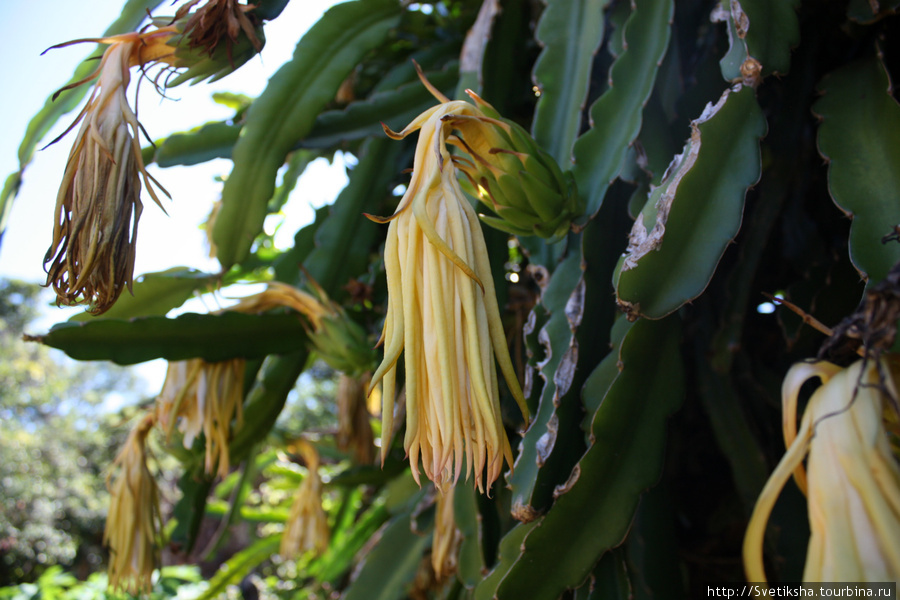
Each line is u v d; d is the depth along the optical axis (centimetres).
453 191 41
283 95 76
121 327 69
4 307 670
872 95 55
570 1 69
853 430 34
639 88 60
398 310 40
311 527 119
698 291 46
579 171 59
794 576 59
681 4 71
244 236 76
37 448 520
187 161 84
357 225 91
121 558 76
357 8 80
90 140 52
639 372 51
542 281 63
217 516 178
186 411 74
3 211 78
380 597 95
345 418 119
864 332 35
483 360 39
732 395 67
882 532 33
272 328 77
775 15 53
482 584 55
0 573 468
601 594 54
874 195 50
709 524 77
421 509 86
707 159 48
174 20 57
